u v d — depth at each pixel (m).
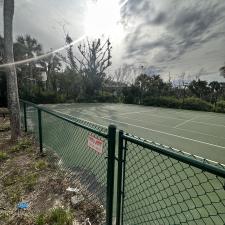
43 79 30.44
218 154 5.67
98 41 29.69
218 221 2.29
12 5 5.56
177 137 7.75
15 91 5.66
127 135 1.68
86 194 2.88
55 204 2.71
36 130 6.15
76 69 29.95
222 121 12.89
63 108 17.77
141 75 32.25
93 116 13.05
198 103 22.75
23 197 2.85
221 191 2.98
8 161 4.20
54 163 4.06
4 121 8.91
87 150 4.29
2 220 2.35
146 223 2.21
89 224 2.29
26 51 27.67
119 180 1.81
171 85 32.75
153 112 17.56
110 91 34.19
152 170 3.22
